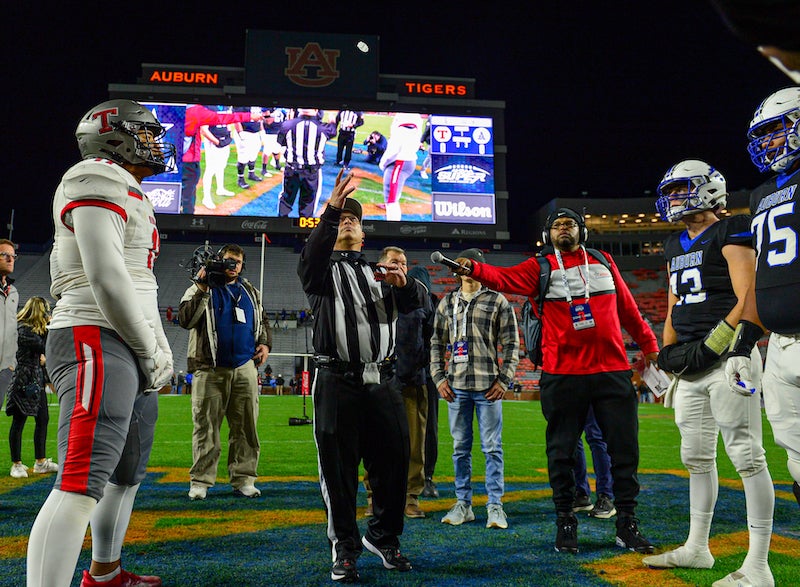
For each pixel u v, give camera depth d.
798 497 2.43
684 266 2.93
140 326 2.00
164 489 4.68
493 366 3.84
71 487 1.82
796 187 2.05
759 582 2.45
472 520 3.76
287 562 2.75
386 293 2.77
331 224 2.51
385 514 2.70
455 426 3.87
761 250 2.17
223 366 4.41
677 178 2.91
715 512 4.03
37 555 1.73
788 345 2.11
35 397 5.24
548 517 3.85
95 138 2.19
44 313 5.32
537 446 8.21
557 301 3.25
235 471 4.48
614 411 3.16
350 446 2.63
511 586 2.46
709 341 2.62
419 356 3.12
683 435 2.84
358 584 2.45
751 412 2.60
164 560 2.76
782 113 2.08
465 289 4.14
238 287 4.78
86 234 1.91
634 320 3.49
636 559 2.87
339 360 2.64
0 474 5.29
